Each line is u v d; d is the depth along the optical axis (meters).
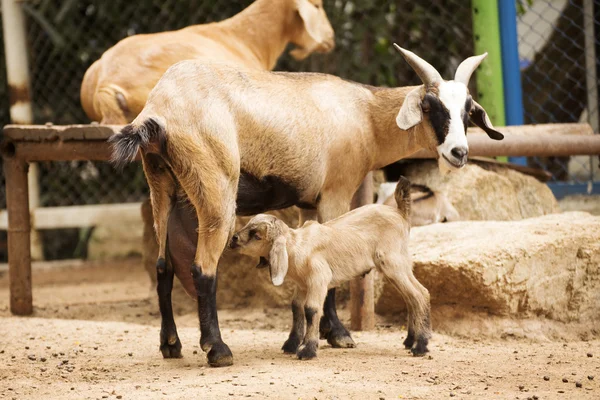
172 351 6.27
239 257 8.65
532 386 5.18
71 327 7.64
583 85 11.84
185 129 5.82
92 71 9.30
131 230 14.27
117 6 13.96
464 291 7.03
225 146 5.88
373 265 6.25
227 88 6.05
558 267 7.28
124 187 15.14
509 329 6.98
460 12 12.63
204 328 5.91
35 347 6.77
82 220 14.09
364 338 6.97
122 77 8.71
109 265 13.55
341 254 6.14
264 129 6.11
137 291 10.77
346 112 6.49
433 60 12.98
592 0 11.23
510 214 9.66
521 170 10.16
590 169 10.98
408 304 6.30
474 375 5.49
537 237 7.31
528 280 7.06
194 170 5.81
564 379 5.31
